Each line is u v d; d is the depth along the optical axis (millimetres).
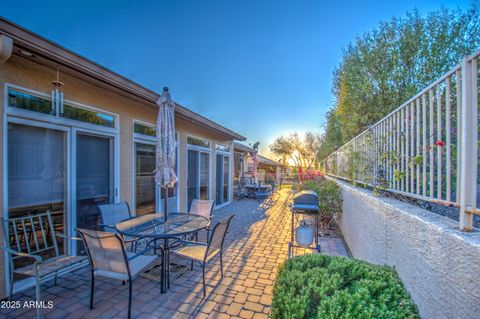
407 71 4422
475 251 1038
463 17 3740
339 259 1709
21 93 2900
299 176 11492
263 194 10469
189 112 5598
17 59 2760
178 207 6184
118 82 3559
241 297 2758
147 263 2664
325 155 11758
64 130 3404
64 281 3096
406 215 1749
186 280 3143
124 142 4457
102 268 2457
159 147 3387
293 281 1411
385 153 2637
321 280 1419
